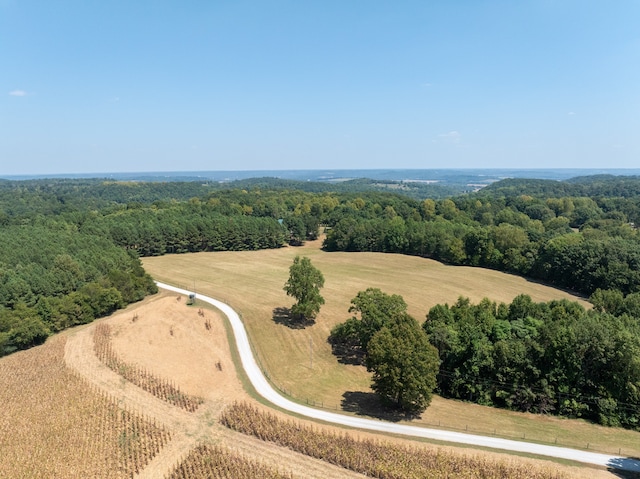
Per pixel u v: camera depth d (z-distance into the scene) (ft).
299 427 167.32
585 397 194.39
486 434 170.50
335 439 158.61
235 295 337.93
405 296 340.80
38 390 192.03
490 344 217.77
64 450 152.56
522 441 164.86
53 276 296.71
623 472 144.36
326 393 209.05
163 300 310.45
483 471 141.90
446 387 222.07
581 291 361.51
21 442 156.46
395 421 180.86
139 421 170.60
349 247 542.57
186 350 239.91
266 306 312.91
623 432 178.09
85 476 140.26
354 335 256.52
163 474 143.23
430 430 172.96
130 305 313.53
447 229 503.20
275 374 225.15
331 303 323.78
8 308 264.52
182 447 156.76
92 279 320.09
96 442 157.17
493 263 437.17
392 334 198.29
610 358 192.85
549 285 380.58
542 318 242.58
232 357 239.91
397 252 521.24
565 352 198.90
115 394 189.98
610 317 228.22
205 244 519.19
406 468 142.72
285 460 149.69
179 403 185.88
